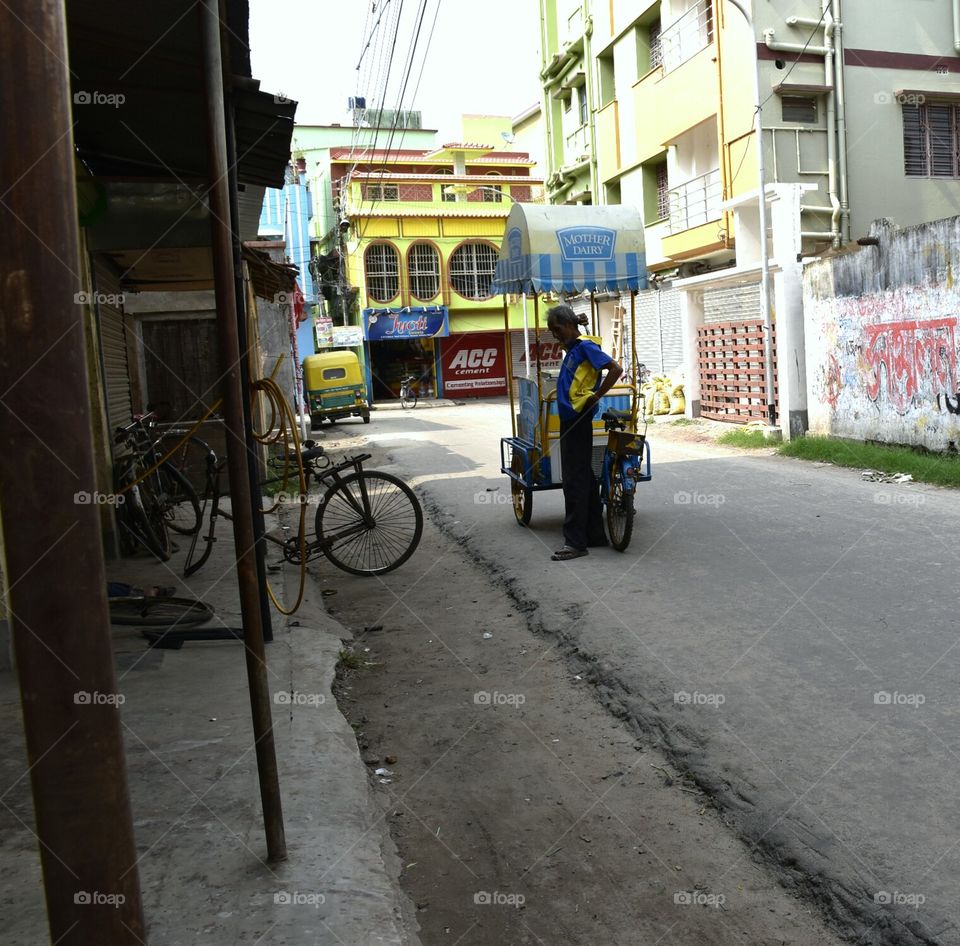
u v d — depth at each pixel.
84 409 1.70
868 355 13.65
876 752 4.08
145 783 3.90
